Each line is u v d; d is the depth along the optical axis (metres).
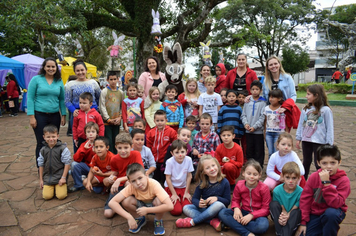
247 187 2.75
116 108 4.45
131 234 2.61
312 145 3.36
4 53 20.52
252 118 4.09
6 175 4.24
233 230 2.67
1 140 6.82
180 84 4.88
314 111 3.26
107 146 3.35
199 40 12.04
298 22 23.47
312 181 2.42
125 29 11.15
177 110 4.34
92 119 3.89
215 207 2.68
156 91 4.37
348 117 9.05
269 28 22.39
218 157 3.67
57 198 3.41
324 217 2.28
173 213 2.99
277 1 22.56
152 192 2.64
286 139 3.07
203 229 2.70
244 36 13.20
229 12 20.94
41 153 3.43
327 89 16.61
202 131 3.95
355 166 4.39
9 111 12.09
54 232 2.65
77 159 3.62
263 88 4.18
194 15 13.97
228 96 4.25
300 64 25.17
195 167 3.82
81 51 10.67
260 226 2.49
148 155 3.54
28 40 20.58
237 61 4.66
